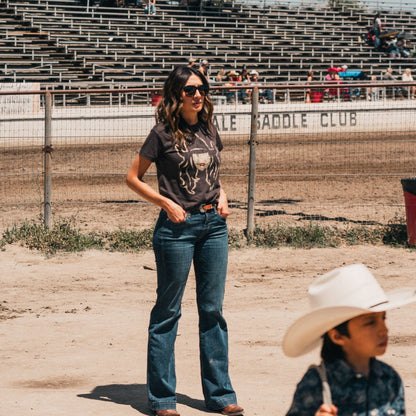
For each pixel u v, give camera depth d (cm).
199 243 568
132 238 1303
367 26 5066
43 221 1397
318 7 5250
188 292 1030
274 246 1284
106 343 809
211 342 584
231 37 4541
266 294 1018
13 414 570
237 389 646
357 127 3012
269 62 4272
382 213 1534
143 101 3184
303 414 294
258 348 782
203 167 550
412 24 5331
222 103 3089
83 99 3072
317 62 4488
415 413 577
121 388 654
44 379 684
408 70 3794
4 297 1009
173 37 4366
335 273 295
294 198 1755
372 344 293
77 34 4141
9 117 2475
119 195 1795
